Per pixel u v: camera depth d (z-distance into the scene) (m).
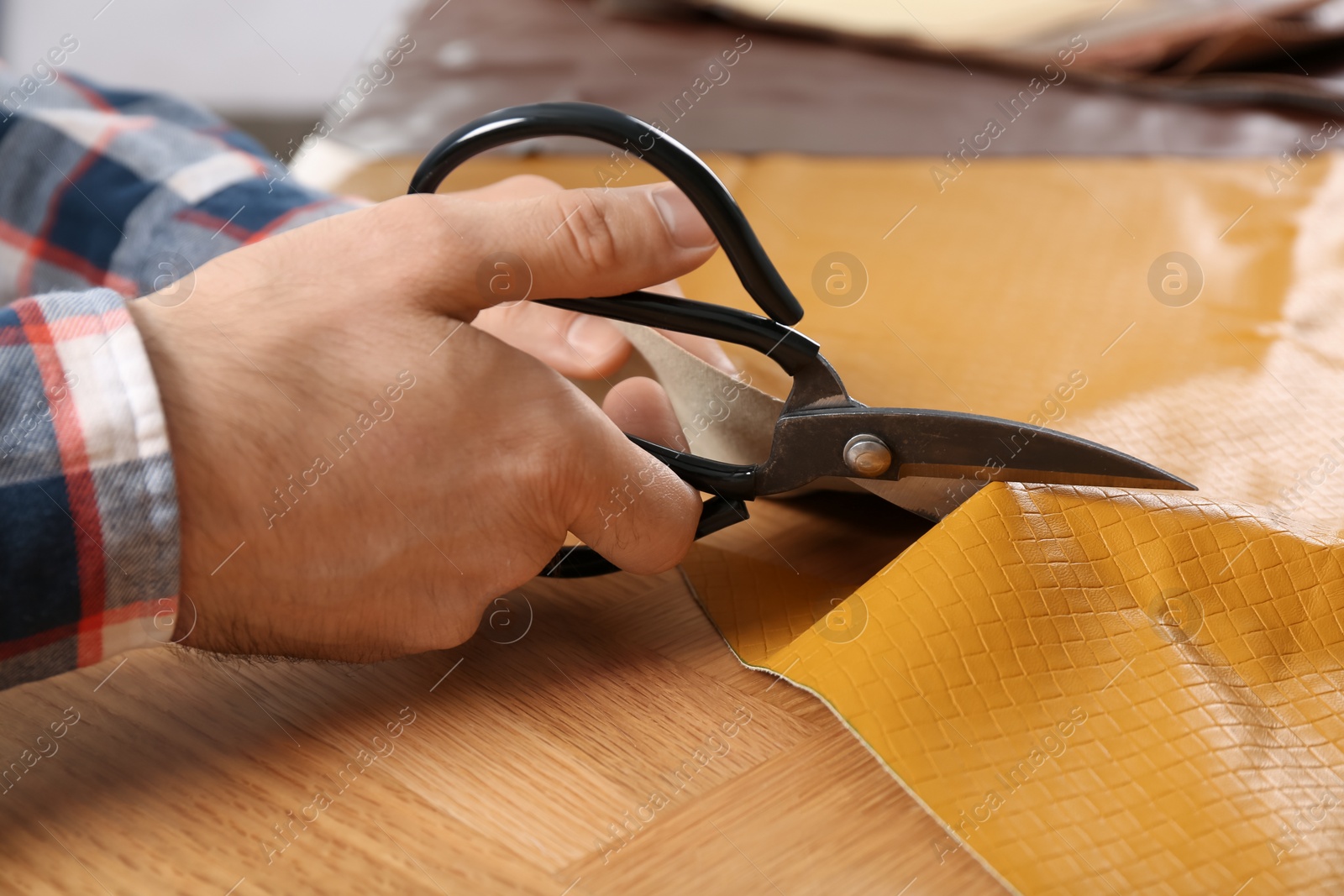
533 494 0.34
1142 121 0.80
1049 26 0.95
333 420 0.31
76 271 0.56
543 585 0.42
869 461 0.36
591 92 0.84
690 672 0.37
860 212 0.68
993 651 0.32
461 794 0.32
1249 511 0.35
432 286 0.32
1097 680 0.32
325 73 1.31
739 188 0.71
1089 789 0.29
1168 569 0.34
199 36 1.33
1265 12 0.90
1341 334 0.53
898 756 0.30
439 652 0.38
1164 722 0.31
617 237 0.33
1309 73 0.88
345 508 0.32
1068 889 0.27
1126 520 0.35
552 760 0.33
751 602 0.39
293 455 0.31
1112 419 0.46
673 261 0.34
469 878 0.29
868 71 0.89
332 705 0.35
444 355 0.32
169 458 0.29
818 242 0.64
